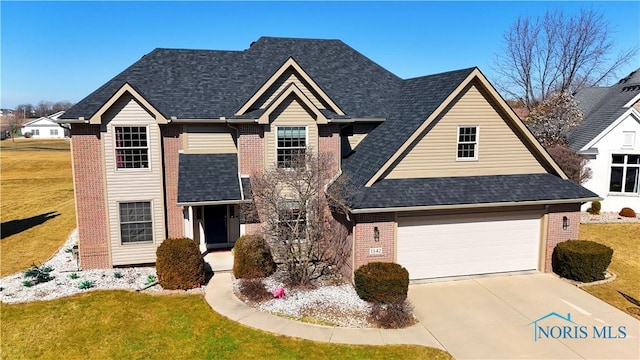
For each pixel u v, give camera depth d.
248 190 18.11
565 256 17.16
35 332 12.95
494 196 16.78
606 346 12.14
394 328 13.15
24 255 20.97
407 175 17.11
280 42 23.91
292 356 11.60
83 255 18.53
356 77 22.88
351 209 15.26
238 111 18.48
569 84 46.38
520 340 12.48
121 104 17.92
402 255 16.77
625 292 15.89
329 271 17.84
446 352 11.81
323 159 17.31
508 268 17.92
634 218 25.52
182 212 19.50
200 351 11.89
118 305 14.70
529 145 18.09
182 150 19.38
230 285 16.44
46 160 66.62
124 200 18.52
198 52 22.34
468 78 16.73
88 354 11.82
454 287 16.39
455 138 17.39
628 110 25.72
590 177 25.75
